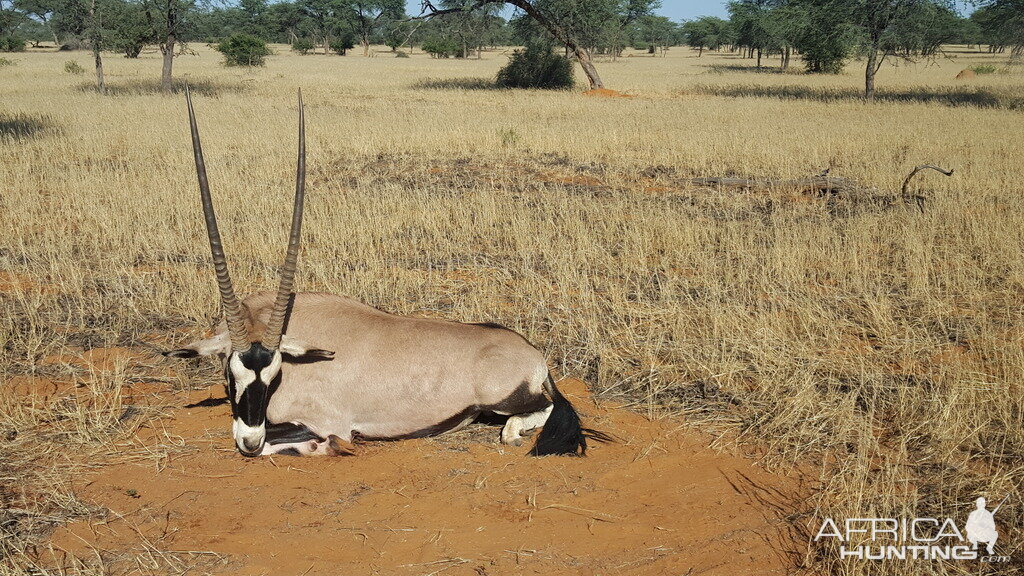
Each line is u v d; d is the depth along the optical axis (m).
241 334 4.25
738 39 70.56
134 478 4.40
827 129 19.70
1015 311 7.10
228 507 4.15
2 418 4.90
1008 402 5.11
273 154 15.41
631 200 11.55
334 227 9.61
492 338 4.75
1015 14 32.94
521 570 3.69
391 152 16.09
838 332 6.58
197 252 8.90
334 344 4.68
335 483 4.41
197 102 25.61
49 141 16.36
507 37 100.88
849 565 3.63
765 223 10.57
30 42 79.69
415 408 4.68
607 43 37.16
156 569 3.64
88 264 8.29
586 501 4.26
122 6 30.05
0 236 9.33
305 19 93.31
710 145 16.91
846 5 30.34
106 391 5.38
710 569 3.70
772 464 4.62
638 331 6.63
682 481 4.46
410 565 3.71
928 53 34.16
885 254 8.97
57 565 3.62
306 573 3.64
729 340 6.17
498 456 4.69
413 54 92.62
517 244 9.23
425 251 9.16
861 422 4.87
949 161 14.66
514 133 17.28
